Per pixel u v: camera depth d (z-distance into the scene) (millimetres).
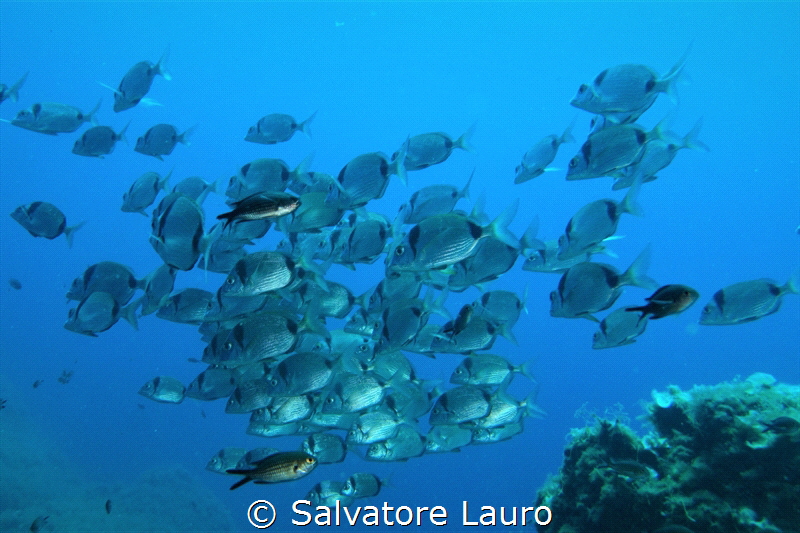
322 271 1522
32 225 1924
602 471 1797
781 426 1640
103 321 1704
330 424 1814
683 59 1592
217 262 1794
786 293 1495
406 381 1808
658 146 1643
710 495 1656
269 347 1509
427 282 1789
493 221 1524
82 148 2100
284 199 1307
